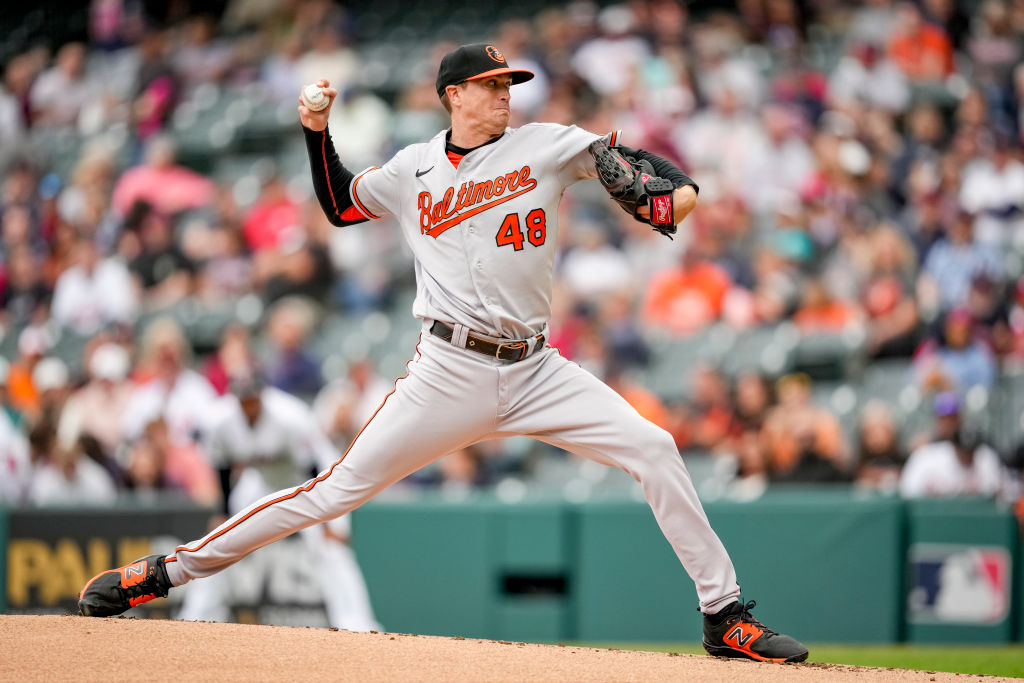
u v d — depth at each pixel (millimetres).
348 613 23641
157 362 34406
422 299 12758
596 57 44000
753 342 34156
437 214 12469
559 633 24672
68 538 24891
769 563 24766
